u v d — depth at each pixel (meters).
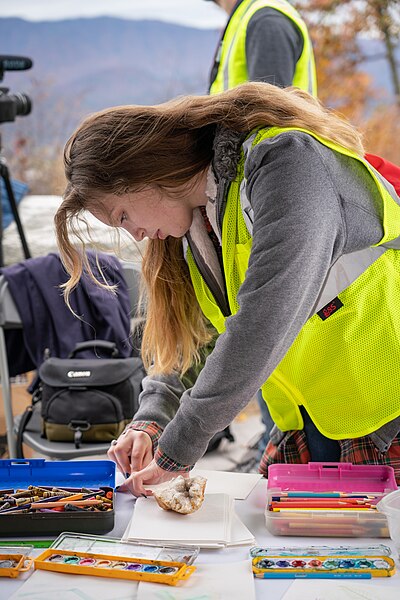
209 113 1.27
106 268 2.49
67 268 1.36
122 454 1.48
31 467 1.43
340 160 1.23
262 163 1.19
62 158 1.36
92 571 1.11
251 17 2.20
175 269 1.52
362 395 1.38
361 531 1.24
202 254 1.43
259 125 1.26
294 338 1.19
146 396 1.57
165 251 1.51
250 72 2.17
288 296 1.14
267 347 1.16
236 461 2.91
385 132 3.72
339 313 1.36
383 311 1.37
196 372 1.61
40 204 3.34
